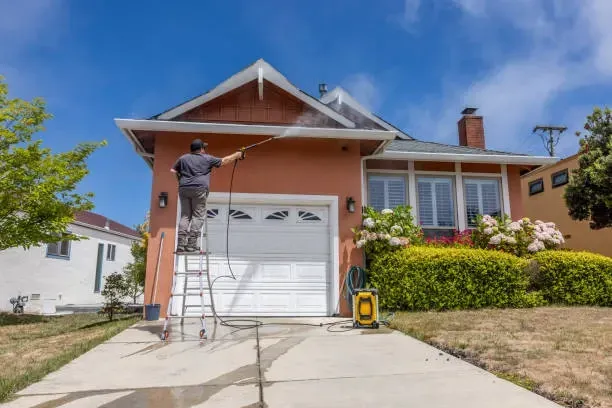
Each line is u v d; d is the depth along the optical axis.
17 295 14.71
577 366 4.09
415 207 11.21
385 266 8.54
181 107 8.92
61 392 3.56
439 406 3.18
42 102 9.77
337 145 8.86
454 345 5.05
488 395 3.40
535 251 9.88
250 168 8.56
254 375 4.04
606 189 11.90
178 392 3.56
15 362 4.66
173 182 8.23
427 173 11.47
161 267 7.93
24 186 9.15
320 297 8.38
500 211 11.54
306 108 9.35
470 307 8.59
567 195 12.87
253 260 8.37
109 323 7.96
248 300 8.20
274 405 3.24
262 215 8.57
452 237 10.98
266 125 9.02
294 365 4.38
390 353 4.86
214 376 4.02
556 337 5.44
